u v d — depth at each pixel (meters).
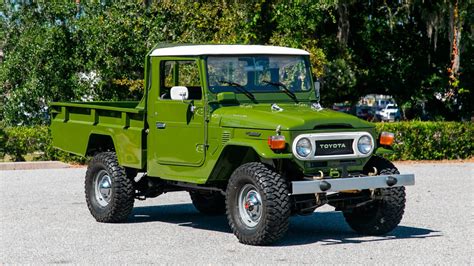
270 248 9.50
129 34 24.33
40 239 10.20
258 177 9.36
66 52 24.62
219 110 10.17
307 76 11.04
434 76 28.80
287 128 9.43
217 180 10.30
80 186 16.11
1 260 8.93
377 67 29.58
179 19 24.61
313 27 25.11
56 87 24.44
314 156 9.53
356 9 28.62
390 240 10.11
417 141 23.00
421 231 10.82
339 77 29.28
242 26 25.06
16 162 20.42
